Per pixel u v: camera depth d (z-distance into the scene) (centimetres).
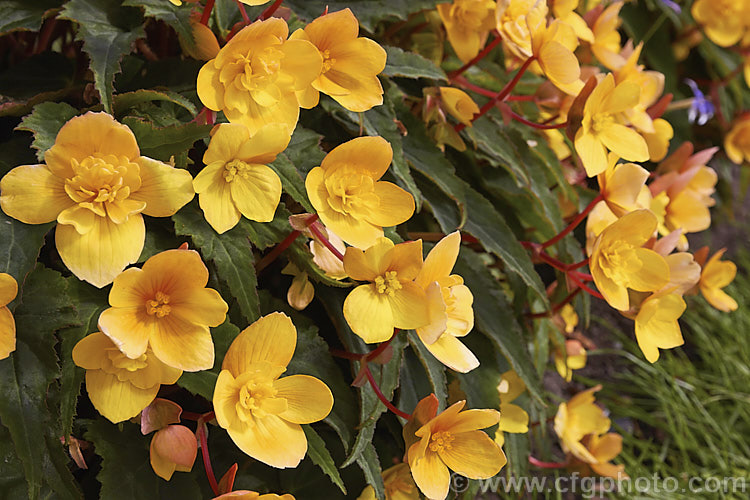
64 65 51
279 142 38
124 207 37
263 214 39
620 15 85
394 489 49
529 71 60
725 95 96
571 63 47
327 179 40
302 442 39
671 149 90
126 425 43
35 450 38
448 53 59
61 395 39
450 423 42
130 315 37
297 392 39
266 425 39
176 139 40
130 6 44
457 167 57
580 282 52
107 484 41
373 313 40
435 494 42
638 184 49
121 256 37
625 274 47
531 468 77
